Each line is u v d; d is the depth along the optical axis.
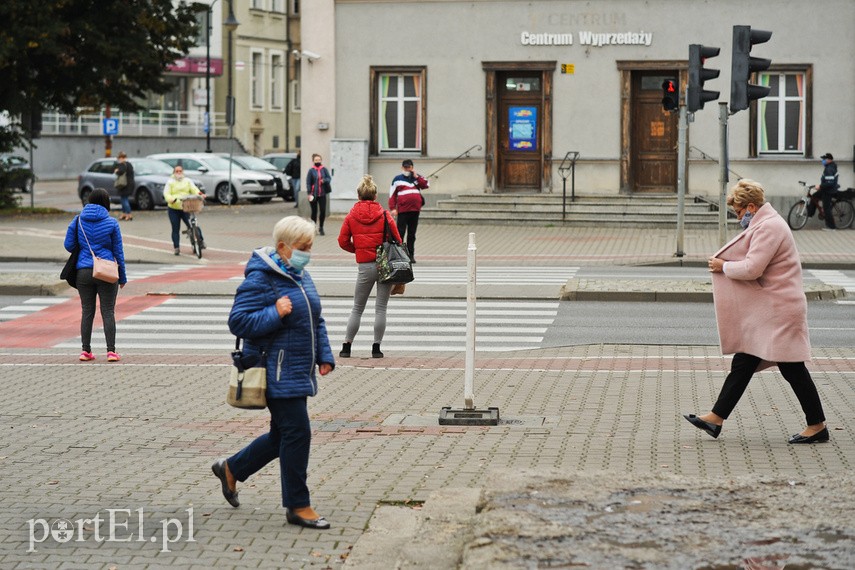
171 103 71.19
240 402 7.29
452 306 19.50
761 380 12.42
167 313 18.77
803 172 33.12
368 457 9.23
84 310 14.36
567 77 33.88
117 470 8.95
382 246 14.29
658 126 33.94
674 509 6.68
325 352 7.53
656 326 17.25
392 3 34.59
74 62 37.78
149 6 38.94
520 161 34.56
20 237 29.80
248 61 72.62
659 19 33.31
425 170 34.81
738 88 18.20
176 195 26.91
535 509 6.67
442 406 11.38
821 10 32.81
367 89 35.00
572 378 12.81
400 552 6.57
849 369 13.23
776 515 6.56
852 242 29.11
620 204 33.19
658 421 10.48
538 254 27.11
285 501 7.45
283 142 76.81
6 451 9.57
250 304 7.31
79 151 65.12
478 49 34.28
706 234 30.83
